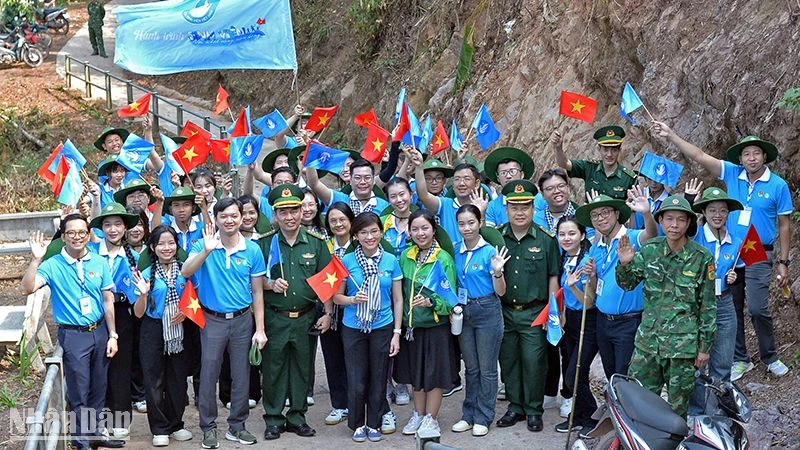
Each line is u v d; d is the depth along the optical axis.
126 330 8.07
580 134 12.01
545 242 8.07
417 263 7.97
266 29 12.09
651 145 10.91
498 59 15.01
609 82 11.86
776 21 9.69
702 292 6.90
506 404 8.98
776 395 7.71
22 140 21.36
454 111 15.62
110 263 8.02
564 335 8.31
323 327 8.13
